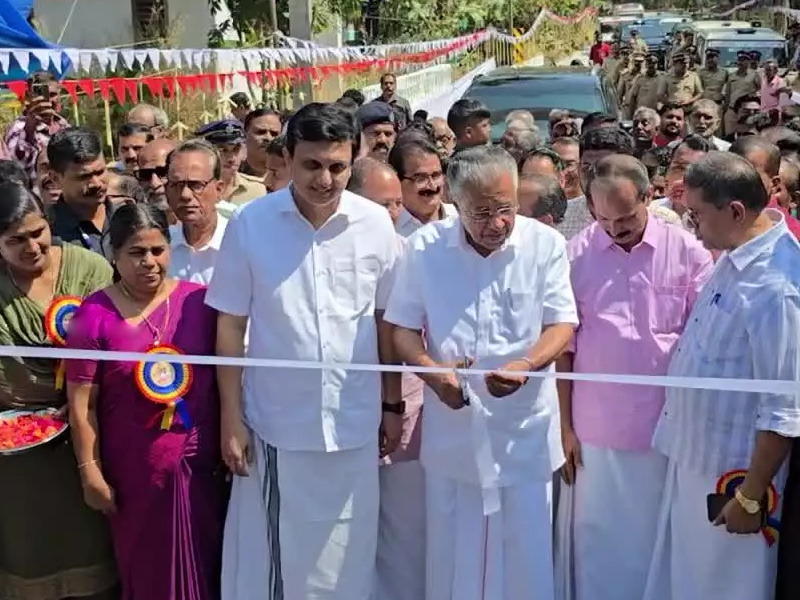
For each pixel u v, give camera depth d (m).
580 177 5.02
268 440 3.12
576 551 3.51
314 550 3.17
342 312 3.10
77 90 9.41
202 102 10.66
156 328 3.11
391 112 6.27
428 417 3.24
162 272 3.08
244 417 3.18
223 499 3.27
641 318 3.30
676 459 3.14
